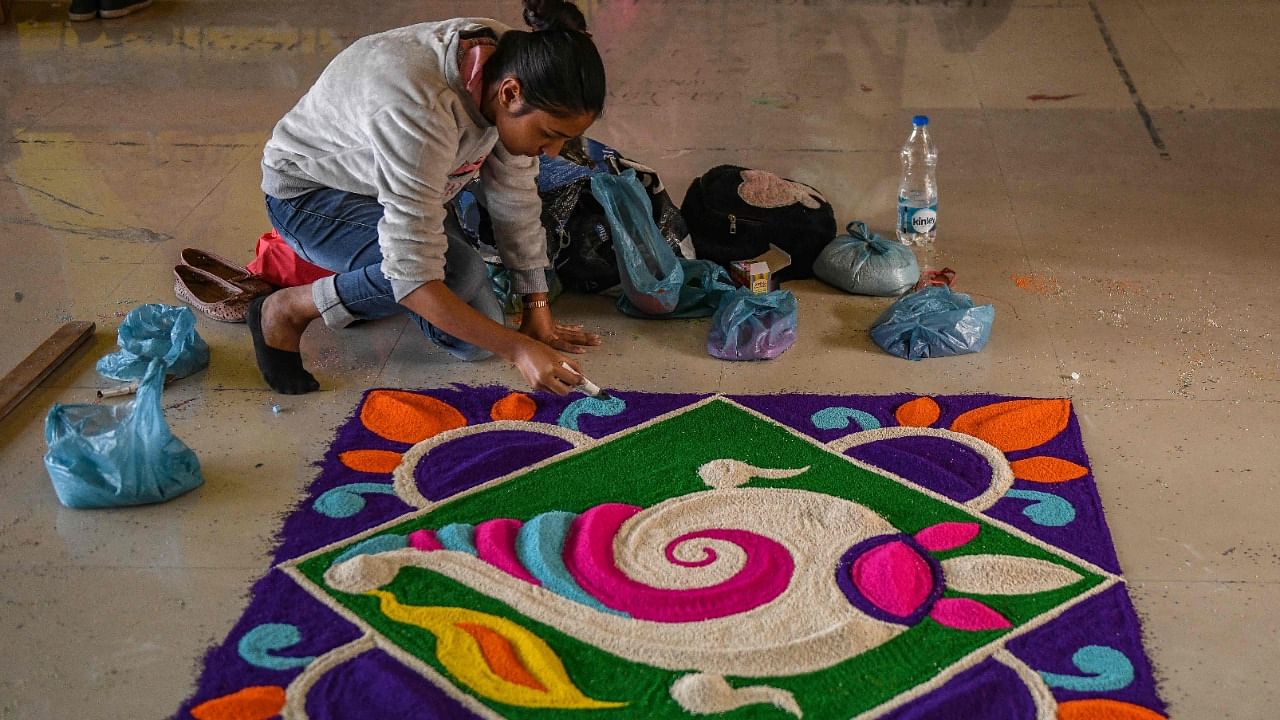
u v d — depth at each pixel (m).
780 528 2.28
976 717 1.85
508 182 2.66
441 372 2.85
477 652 1.98
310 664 1.97
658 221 3.13
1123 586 2.13
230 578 2.18
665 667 1.95
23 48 5.04
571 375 2.40
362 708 1.88
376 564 2.17
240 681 1.94
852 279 3.15
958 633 2.02
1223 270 3.23
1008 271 3.26
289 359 2.76
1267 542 2.24
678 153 4.03
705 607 2.08
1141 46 4.89
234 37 5.14
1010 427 2.59
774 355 2.89
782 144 4.10
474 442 2.57
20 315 3.09
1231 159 3.90
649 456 2.52
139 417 2.36
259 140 4.16
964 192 3.73
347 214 2.65
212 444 2.58
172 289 3.22
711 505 2.35
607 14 5.39
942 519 2.30
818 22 5.26
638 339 2.99
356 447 2.56
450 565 2.18
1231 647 1.99
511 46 2.23
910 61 4.81
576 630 2.03
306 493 2.41
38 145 4.12
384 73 2.35
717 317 2.95
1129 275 3.22
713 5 5.48
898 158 3.98
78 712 1.89
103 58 4.92
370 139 2.36
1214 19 5.14
